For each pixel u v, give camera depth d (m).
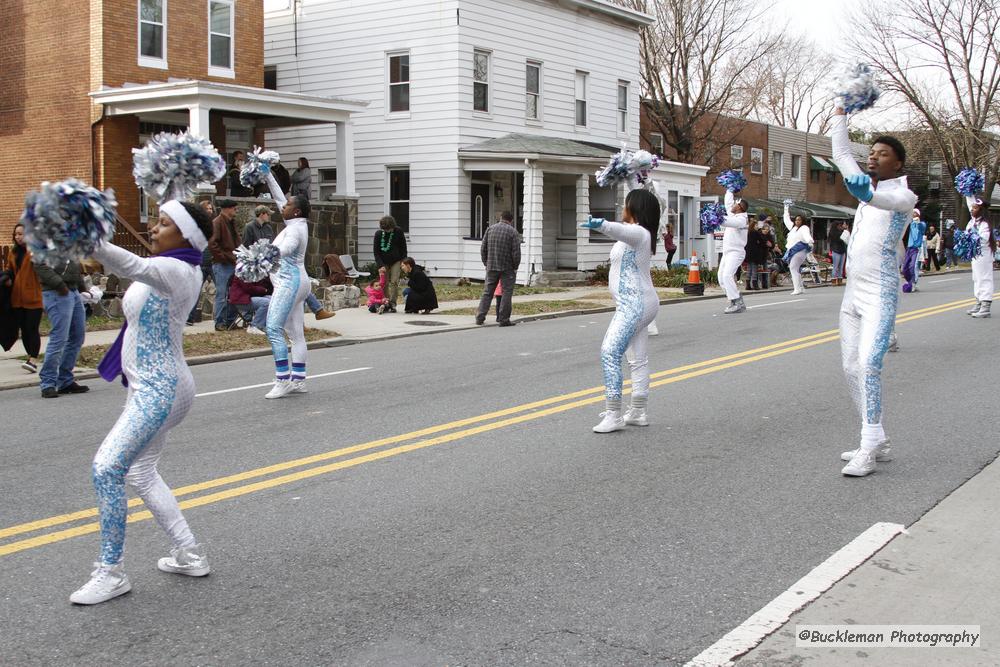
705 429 8.18
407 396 9.86
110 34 21.83
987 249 16.30
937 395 9.51
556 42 28.77
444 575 4.88
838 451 7.39
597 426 8.09
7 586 4.74
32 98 23.02
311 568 4.98
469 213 26.47
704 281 26.75
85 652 4.01
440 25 25.91
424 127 26.38
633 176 8.09
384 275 18.31
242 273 8.08
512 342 14.43
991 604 4.46
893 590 4.62
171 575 4.88
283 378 9.79
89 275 16.33
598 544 5.33
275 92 21.66
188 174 4.88
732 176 17.97
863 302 6.68
